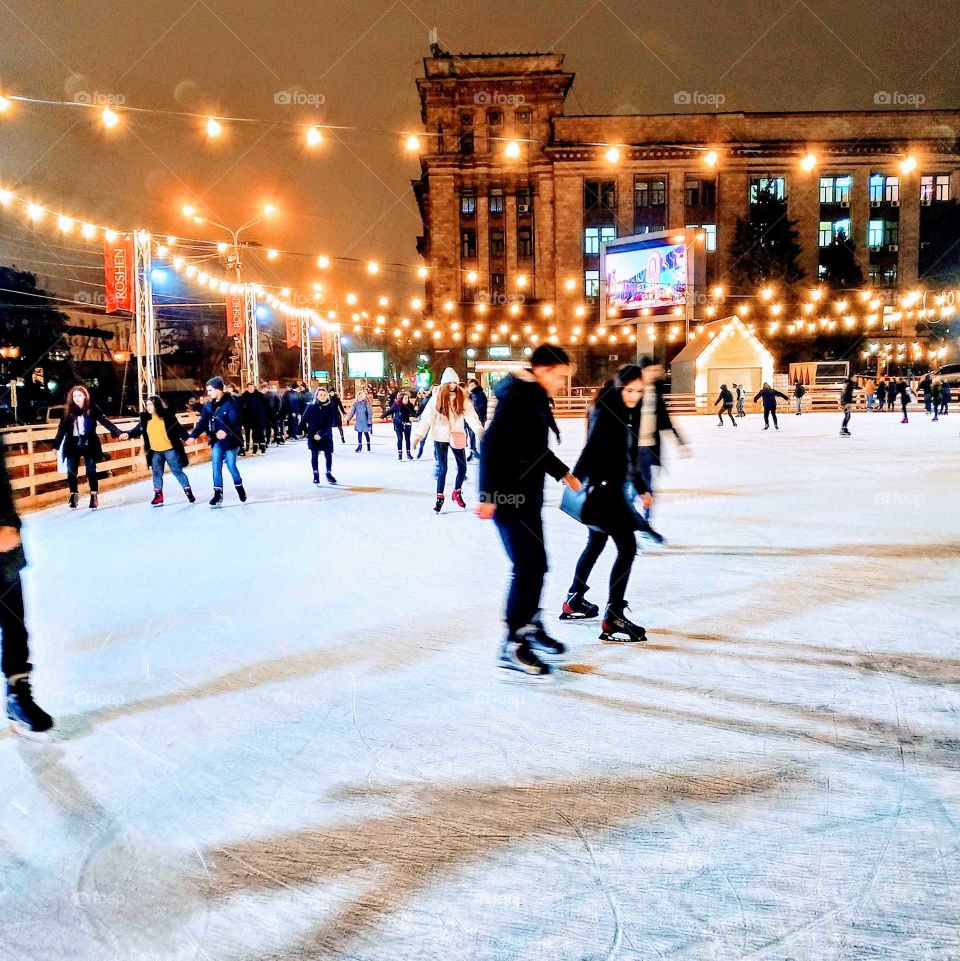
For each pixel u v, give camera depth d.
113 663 4.14
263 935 2.03
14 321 38.25
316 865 2.33
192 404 22.28
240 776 2.89
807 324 39.75
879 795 2.64
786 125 49.38
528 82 48.62
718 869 2.24
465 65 48.69
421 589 5.61
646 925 2.02
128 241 15.79
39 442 12.76
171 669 4.04
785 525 7.79
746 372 35.31
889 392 36.06
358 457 18.59
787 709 3.37
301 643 4.43
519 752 3.02
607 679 3.77
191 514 9.62
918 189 50.44
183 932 2.05
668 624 4.62
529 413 3.76
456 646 4.32
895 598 5.05
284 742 3.16
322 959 1.93
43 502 10.59
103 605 5.32
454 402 9.27
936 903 2.08
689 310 32.25
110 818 2.62
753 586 5.43
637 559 6.40
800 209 50.06
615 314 34.69
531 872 2.26
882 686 3.59
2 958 1.97
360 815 2.60
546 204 49.59
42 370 39.06
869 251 50.72
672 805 2.60
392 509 9.76
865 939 1.95
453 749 3.06
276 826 2.55
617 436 4.26
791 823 2.48
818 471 12.52
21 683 3.33
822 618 4.65
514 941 1.97
